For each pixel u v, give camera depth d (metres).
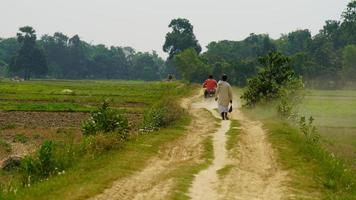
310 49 147.62
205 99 44.50
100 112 22.08
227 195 12.90
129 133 22.58
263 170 16.22
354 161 20.45
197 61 127.12
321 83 113.00
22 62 180.50
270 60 34.31
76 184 13.04
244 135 22.66
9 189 13.00
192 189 13.31
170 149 19.19
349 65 115.94
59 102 54.62
